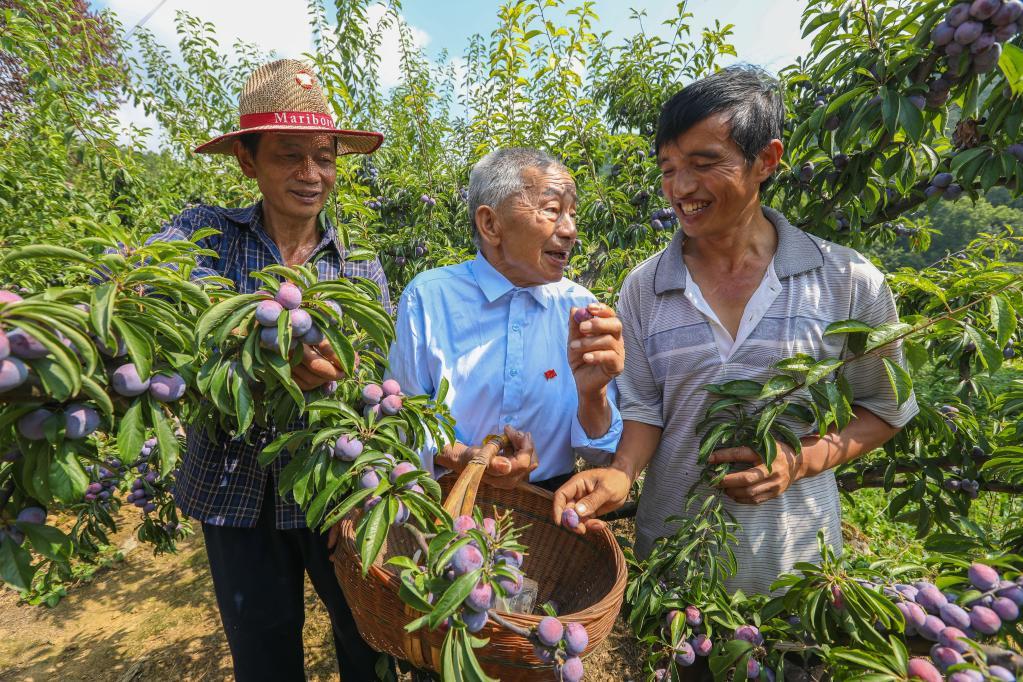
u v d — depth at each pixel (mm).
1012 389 1748
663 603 1504
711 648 1483
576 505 1471
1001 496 4004
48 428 799
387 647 1131
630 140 3752
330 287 1048
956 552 1483
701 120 1266
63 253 848
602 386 1482
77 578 3486
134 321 902
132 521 4191
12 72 4852
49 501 805
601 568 1479
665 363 1587
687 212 1396
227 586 1787
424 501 1004
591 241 3883
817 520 1592
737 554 1572
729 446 1473
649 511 1792
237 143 1733
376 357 1486
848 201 2066
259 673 1849
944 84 1512
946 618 1072
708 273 1541
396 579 1017
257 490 1729
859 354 1309
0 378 717
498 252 1670
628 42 4691
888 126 1494
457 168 5574
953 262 2584
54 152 4641
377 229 4922
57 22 3893
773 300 1433
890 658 1011
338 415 1151
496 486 1592
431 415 1316
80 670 2797
